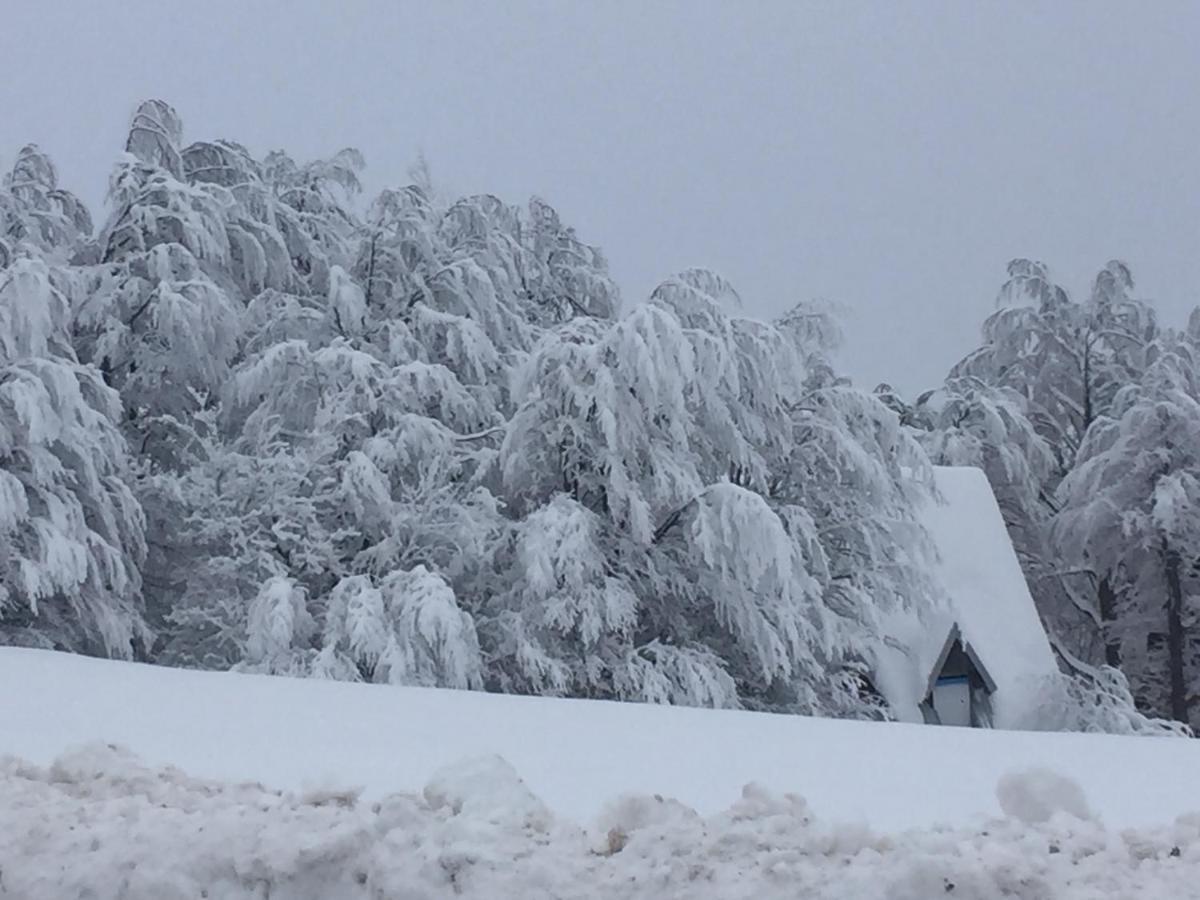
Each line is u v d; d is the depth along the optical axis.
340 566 17.33
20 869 3.52
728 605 17.25
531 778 6.86
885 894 3.18
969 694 21.38
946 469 26.44
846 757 7.72
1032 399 37.19
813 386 20.39
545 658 16.05
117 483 17.09
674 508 17.30
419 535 17.58
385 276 21.88
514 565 17.27
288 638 15.23
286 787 6.37
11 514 14.95
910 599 19.39
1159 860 3.63
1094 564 31.92
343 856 3.38
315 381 18.66
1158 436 30.19
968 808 6.30
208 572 17.23
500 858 3.45
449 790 4.42
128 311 19.61
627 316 16.48
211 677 10.65
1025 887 3.17
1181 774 7.28
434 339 21.03
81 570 15.50
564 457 17.48
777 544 16.16
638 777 6.96
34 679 9.83
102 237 20.83
